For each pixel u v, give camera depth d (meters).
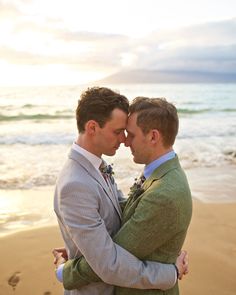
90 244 1.83
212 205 6.38
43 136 14.46
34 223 5.64
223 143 12.98
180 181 1.87
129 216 1.97
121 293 2.01
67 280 2.01
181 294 3.58
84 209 1.85
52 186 7.70
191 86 80.44
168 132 1.93
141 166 9.31
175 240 1.90
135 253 1.88
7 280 3.88
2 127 17.12
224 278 3.90
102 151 1.99
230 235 5.06
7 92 44.31
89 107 1.93
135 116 1.96
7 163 9.80
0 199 6.78
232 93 51.44
